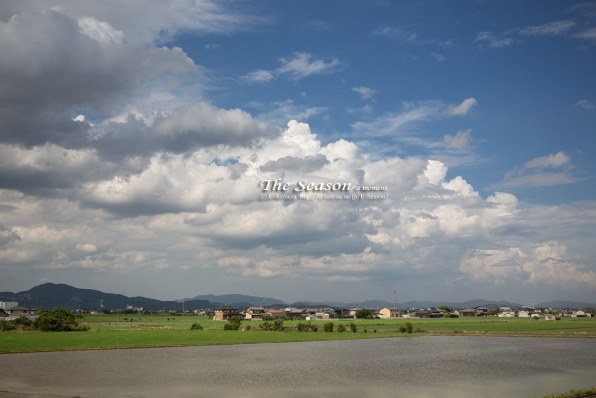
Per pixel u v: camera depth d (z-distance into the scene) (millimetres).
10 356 97688
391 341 146875
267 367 82500
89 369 77375
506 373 75438
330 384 64500
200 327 172125
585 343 136500
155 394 56250
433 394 56969
